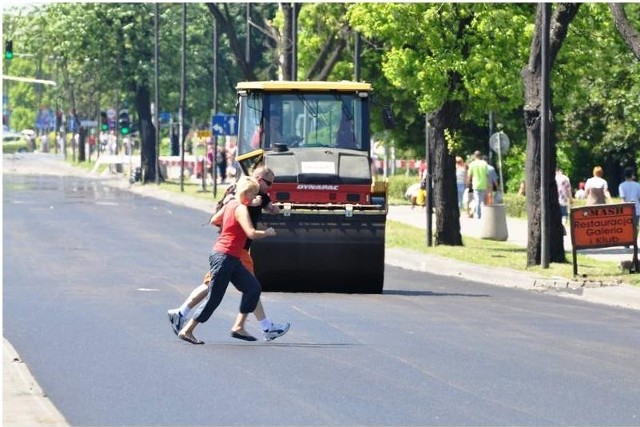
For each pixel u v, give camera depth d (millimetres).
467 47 72375
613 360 32094
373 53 121125
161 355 31688
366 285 49156
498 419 24016
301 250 48250
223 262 33781
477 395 26594
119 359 30938
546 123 59469
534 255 60188
